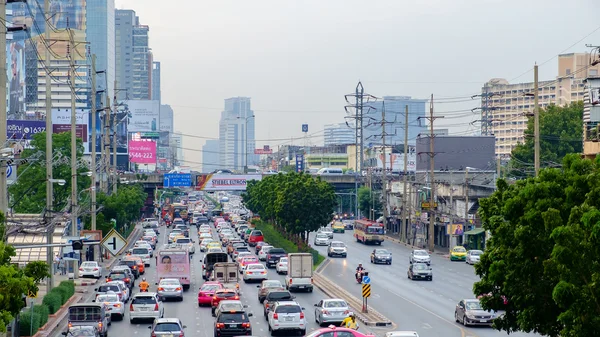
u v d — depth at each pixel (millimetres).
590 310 37500
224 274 97188
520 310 46562
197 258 141750
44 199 136125
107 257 142625
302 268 97062
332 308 68938
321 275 113812
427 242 175125
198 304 85188
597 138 91125
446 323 70500
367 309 76750
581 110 176750
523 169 165875
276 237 180625
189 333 66312
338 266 127000
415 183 180750
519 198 46188
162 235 197000
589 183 41656
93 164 123500
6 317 42906
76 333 56375
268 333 66312
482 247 149000
